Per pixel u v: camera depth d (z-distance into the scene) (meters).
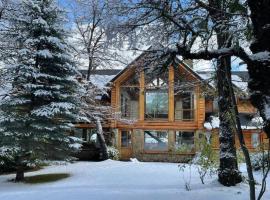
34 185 16.03
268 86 5.05
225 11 7.58
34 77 17.44
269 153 5.62
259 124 7.11
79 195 11.85
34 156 17.59
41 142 17.75
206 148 14.16
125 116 31.62
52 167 22.44
